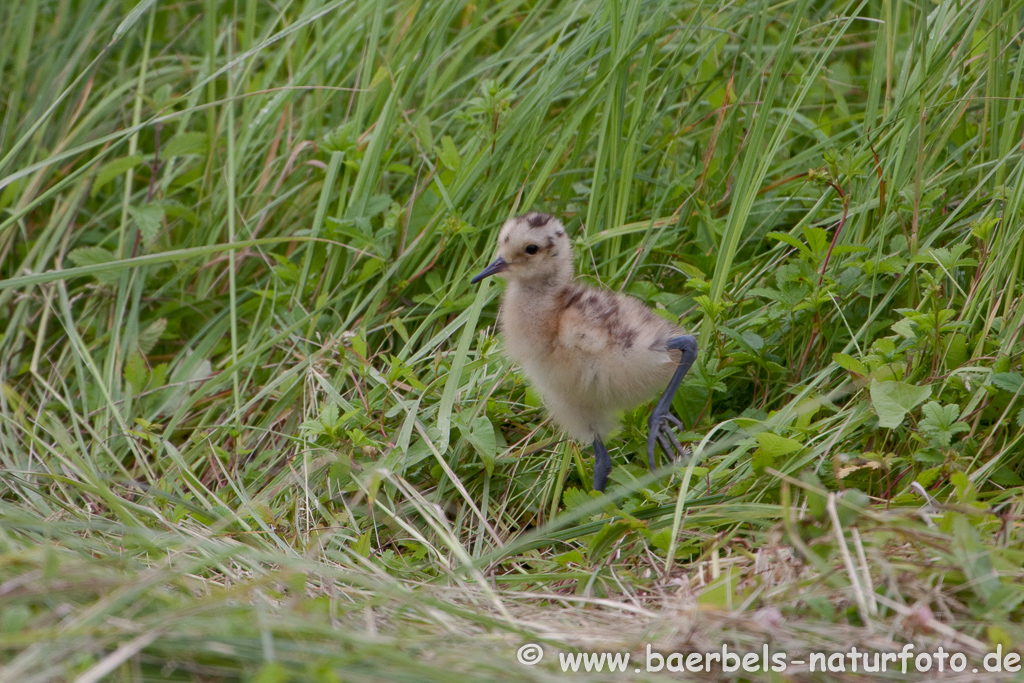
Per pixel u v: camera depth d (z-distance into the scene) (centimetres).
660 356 735
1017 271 797
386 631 574
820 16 1112
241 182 1058
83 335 995
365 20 1078
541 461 827
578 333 738
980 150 894
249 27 1084
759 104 976
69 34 1142
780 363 876
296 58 1078
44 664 484
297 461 823
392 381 833
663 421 760
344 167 1005
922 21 879
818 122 1058
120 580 541
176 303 1012
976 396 753
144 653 505
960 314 826
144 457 848
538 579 669
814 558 571
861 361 784
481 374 875
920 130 837
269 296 965
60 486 789
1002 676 522
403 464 777
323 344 930
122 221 1015
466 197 962
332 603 581
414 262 959
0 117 1148
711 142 970
